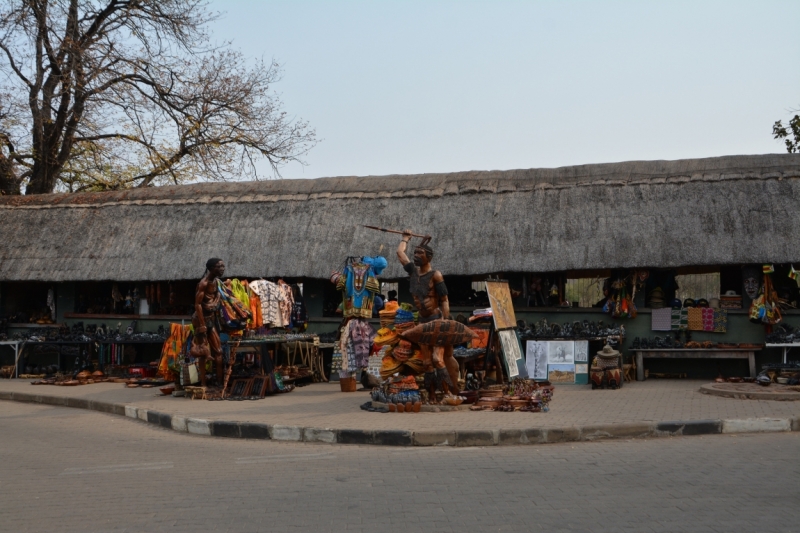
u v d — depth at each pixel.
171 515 6.25
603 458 8.02
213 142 29.16
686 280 15.65
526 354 14.72
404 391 10.95
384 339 11.51
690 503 6.18
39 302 19.73
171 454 8.94
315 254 16.62
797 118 25.22
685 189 15.54
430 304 11.16
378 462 8.11
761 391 11.44
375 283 14.10
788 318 14.57
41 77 26.88
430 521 5.87
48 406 13.87
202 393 13.09
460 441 9.00
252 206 18.02
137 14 26.55
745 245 14.34
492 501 6.39
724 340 14.88
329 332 16.94
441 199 16.98
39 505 6.71
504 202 16.48
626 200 15.70
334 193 17.92
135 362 17.89
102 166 30.45
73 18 25.89
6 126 26.59
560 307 15.71
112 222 18.55
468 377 11.68
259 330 14.81
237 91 29.78
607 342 14.49
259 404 12.26
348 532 5.65
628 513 5.95
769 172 15.39
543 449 8.63
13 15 24.64
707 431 9.30
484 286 16.94
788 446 8.40
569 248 15.20
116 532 5.84
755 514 5.84
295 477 7.48
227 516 6.16
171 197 18.97
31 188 27.12
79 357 17.31
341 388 14.02
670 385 13.75
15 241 18.66
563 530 5.57
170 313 18.22
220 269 13.12
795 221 14.44
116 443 9.83
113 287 18.23
